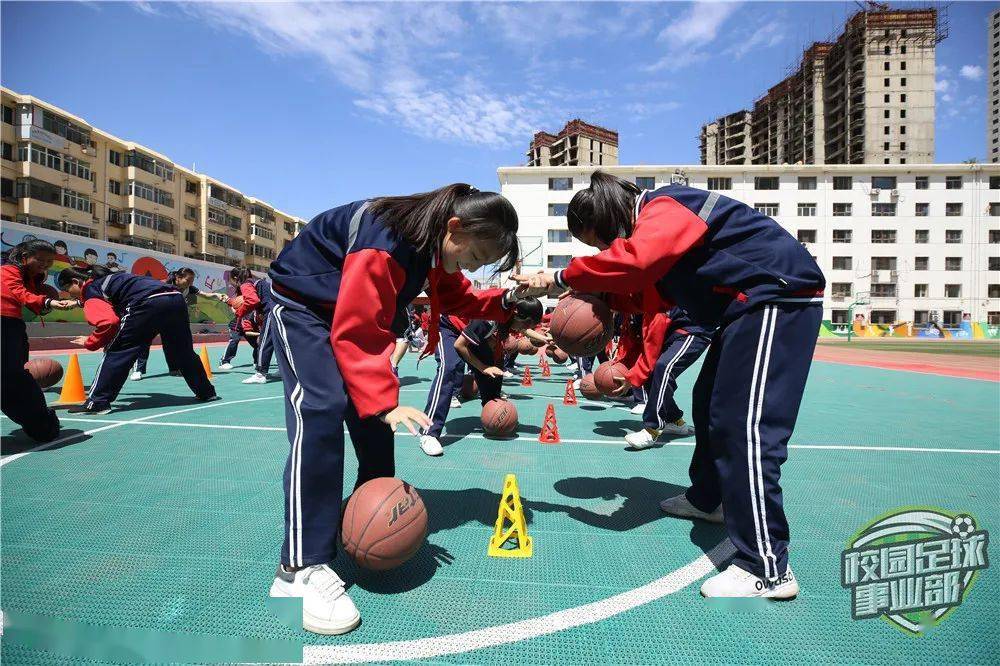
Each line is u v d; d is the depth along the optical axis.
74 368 6.29
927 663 1.65
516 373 11.87
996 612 1.94
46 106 37.38
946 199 52.50
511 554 2.39
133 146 44.75
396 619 1.86
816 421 5.96
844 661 1.66
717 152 100.38
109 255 22.38
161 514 2.84
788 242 2.03
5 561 2.28
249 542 2.49
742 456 1.99
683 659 1.66
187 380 6.58
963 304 52.50
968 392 8.82
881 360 17.55
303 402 1.93
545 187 50.16
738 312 2.02
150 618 1.85
